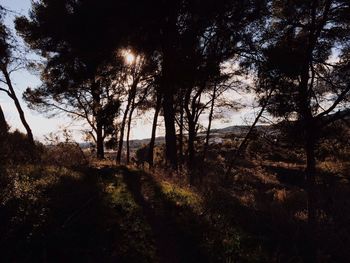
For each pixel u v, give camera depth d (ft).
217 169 85.51
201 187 47.80
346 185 66.28
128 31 56.13
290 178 87.92
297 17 52.42
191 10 55.57
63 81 76.84
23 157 49.57
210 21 57.00
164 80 60.03
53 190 31.42
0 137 52.08
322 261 27.09
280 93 51.06
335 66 49.96
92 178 42.16
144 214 30.99
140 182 44.34
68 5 67.97
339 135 51.29
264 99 55.47
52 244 22.17
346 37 49.65
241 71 67.46
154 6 54.85
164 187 42.42
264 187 75.36
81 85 78.48
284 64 49.47
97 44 57.93
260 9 57.11
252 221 34.01
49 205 27.68
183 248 25.85
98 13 55.26
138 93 78.13
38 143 67.87
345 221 43.52
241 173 84.99
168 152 65.67
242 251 26.22
